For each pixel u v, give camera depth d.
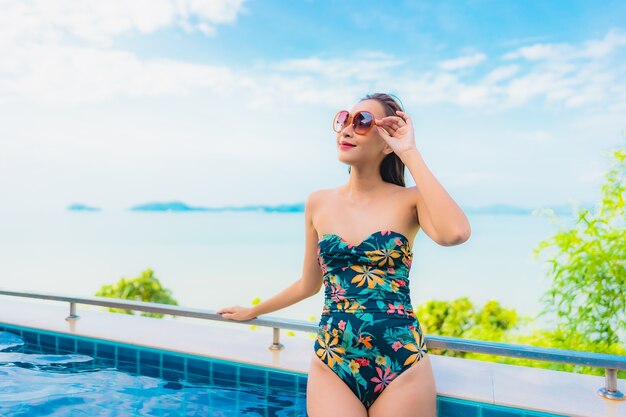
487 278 25.98
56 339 3.60
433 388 2.10
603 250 5.09
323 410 2.05
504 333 6.85
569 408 2.41
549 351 2.46
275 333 3.20
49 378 3.04
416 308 7.34
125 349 3.36
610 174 5.16
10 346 3.61
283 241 35.59
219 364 3.07
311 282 2.61
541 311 5.45
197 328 3.69
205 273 31.72
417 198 2.22
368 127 2.21
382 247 2.13
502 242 30.41
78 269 31.73
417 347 2.08
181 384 2.98
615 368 2.41
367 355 2.06
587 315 5.16
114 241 36.62
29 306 4.34
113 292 9.59
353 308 2.11
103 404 2.69
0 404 2.65
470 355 6.28
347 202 2.32
